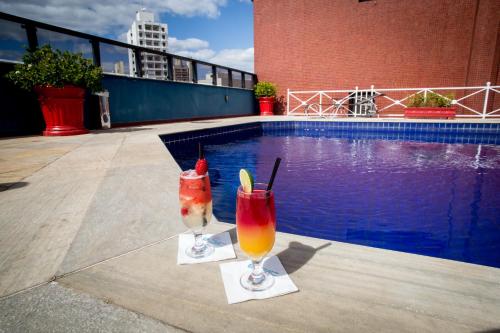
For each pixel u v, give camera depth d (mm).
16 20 4539
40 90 4398
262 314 715
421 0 9758
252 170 3953
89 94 5637
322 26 11164
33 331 671
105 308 750
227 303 759
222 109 10039
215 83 9773
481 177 3457
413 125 7098
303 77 11742
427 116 8375
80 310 743
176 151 5059
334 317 697
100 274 913
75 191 1837
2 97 4516
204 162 1021
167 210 1498
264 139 7031
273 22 11914
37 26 4840
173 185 1950
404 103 10438
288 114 12094
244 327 674
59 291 825
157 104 7266
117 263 977
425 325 661
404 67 10312
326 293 786
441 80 9969
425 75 10117
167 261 986
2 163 2672
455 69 9758
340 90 10836
